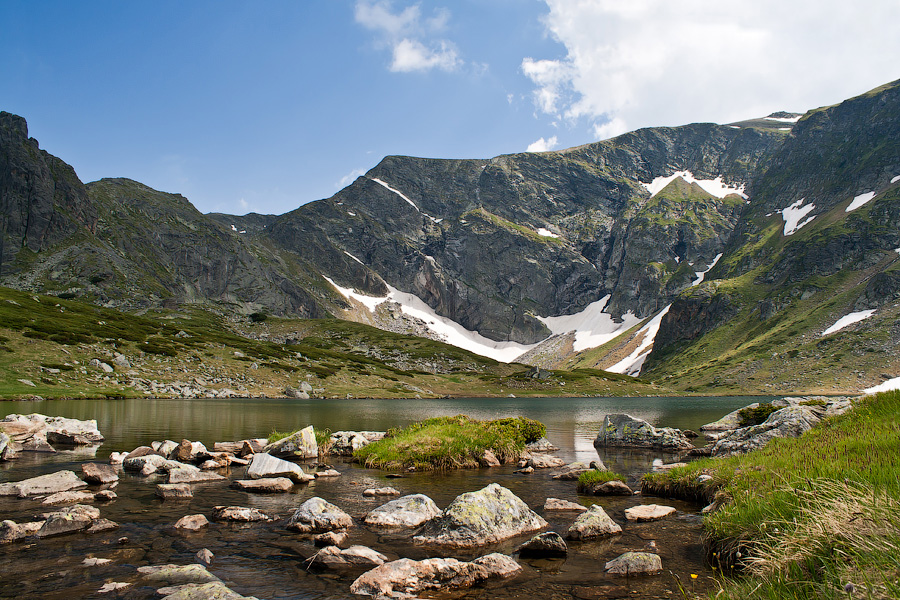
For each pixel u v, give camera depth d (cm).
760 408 4391
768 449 1955
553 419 7125
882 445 1434
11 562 1167
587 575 1128
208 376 10788
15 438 3156
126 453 2953
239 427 4575
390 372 16538
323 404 9462
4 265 19288
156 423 4719
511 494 1609
